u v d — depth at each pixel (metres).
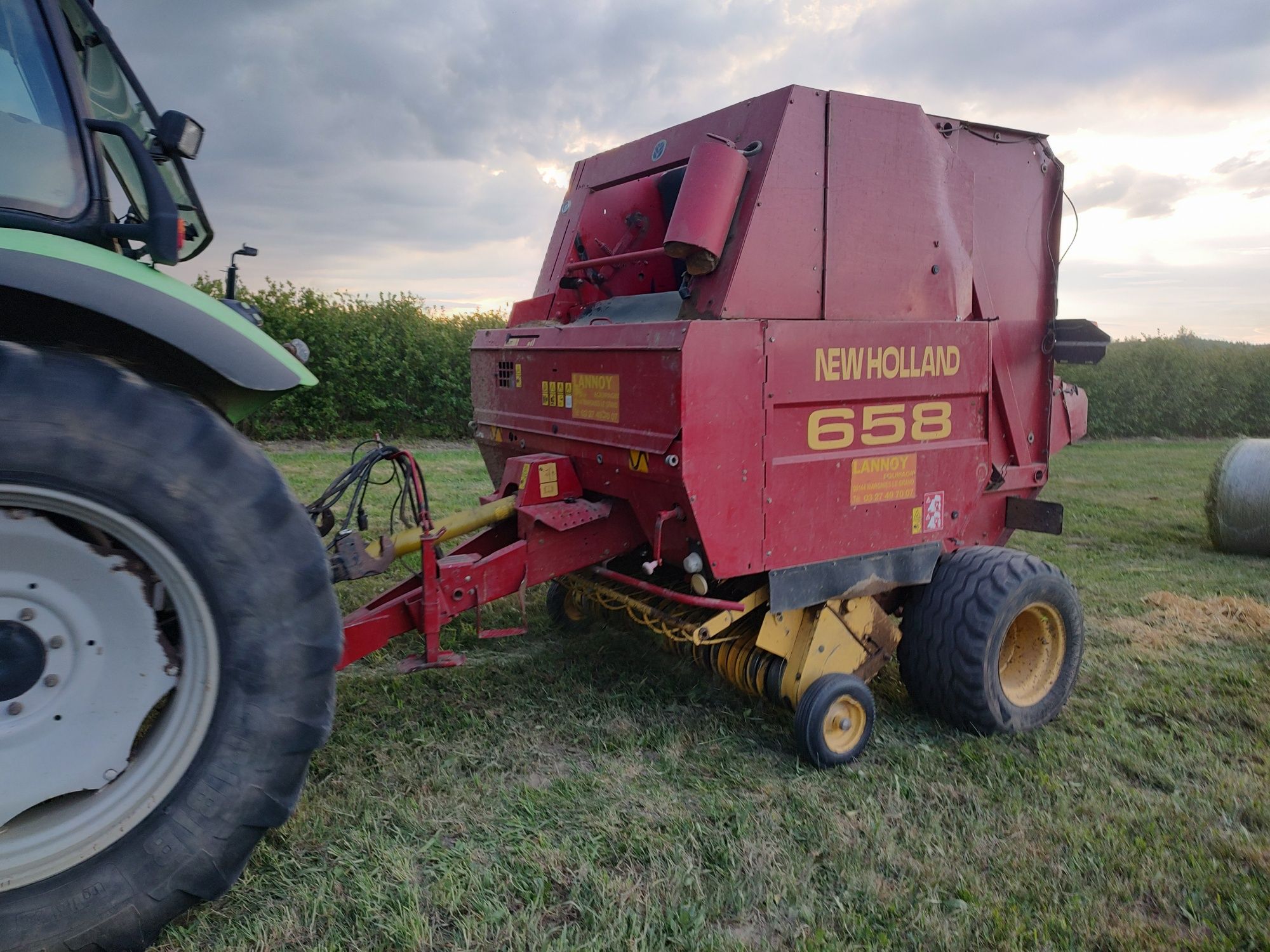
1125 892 2.30
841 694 3.00
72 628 1.84
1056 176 4.13
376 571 2.83
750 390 2.82
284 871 2.26
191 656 1.92
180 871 1.87
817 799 2.75
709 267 2.92
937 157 3.39
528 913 2.14
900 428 3.26
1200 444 15.88
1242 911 2.24
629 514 3.36
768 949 2.07
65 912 1.78
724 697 3.58
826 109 3.06
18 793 1.78
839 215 3.11
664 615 3.24
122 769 1.88
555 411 3.43
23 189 1.91
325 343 12.07
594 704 3.46
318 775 2.78
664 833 2.53
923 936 2.11
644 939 2.04
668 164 3.67
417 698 3.43
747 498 2.86
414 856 2.35
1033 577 3.33
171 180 3.09
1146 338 17.27
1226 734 3.34
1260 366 17.19
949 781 2.93
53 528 1.79
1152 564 6.09
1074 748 3.20
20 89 1.92
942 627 3.30
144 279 1.93
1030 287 4.10
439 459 10.47
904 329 3.21
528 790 2.73
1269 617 4.71
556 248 4.29
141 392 1.83
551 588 4.41
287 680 1.95
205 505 1.86
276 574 1.93
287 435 12.25
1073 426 4.38
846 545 3.15
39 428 1.73
